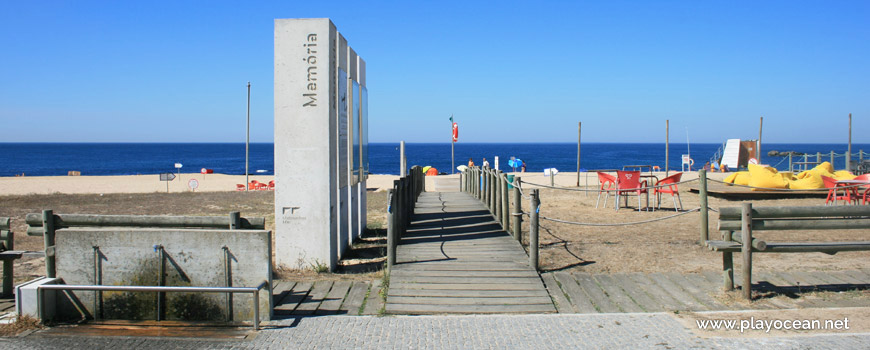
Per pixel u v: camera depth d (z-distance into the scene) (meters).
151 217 6.54
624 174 13.21
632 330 5.03
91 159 111.44
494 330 5.09
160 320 5.55
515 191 9.21
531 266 7.33
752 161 23.00
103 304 5.64
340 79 8.73
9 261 6.43
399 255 8.24
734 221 6.14
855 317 5.28
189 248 5.58
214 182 33.72
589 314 5.52
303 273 7.68
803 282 6.70
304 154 7.96
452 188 21.28
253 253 5.50
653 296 6.25
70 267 5.71
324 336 5.00
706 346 4.60
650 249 8.65
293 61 7.94
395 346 4.71
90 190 27.11
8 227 6.50
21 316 5.35
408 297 6.18
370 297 6.37
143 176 42.41
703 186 8.90
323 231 7.96
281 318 5.59
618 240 9.45
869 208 6.05
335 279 7.26
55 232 5.97
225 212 15.34
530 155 128.12
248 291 5.18
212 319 5.56
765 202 14.27
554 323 5.27
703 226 8.91
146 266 5.64
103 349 4.70
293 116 7.96
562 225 11.21
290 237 8.02
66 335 5.06
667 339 4.78
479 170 16.05
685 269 7.38
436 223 11.29
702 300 6.08
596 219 11.91
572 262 7.83
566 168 71.75
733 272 6.57
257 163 93.69
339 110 8.68
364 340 4.88
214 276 5.56
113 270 5.67
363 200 11.56
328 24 7.88
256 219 6.44
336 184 8.52
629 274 7.18
